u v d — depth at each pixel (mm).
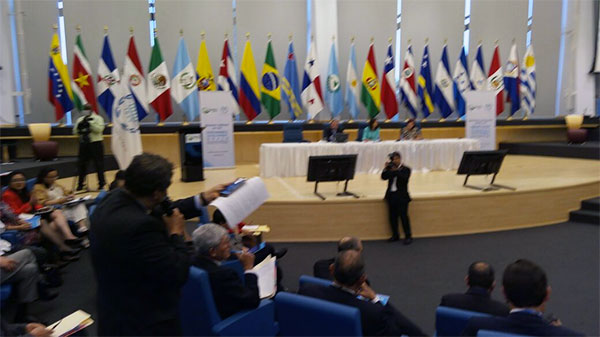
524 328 1773
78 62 9547
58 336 2273
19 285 3277
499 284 4273
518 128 12945
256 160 11430
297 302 2025
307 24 11656
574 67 12836
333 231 5875
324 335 1956
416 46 12180
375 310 2156
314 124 10945
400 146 8672
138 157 1650
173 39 10961
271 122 10969
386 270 4695
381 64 12070
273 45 11531
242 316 2471
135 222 1542
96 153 7023
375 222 5910
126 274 1557
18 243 3992
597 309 3652
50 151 8609
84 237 5234
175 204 2260
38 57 10086
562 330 1756
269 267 3324
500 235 5977
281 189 6785
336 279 2291
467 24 12430
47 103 10211
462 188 6629
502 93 11828
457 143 8977
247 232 4047
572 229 6207
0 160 8531
